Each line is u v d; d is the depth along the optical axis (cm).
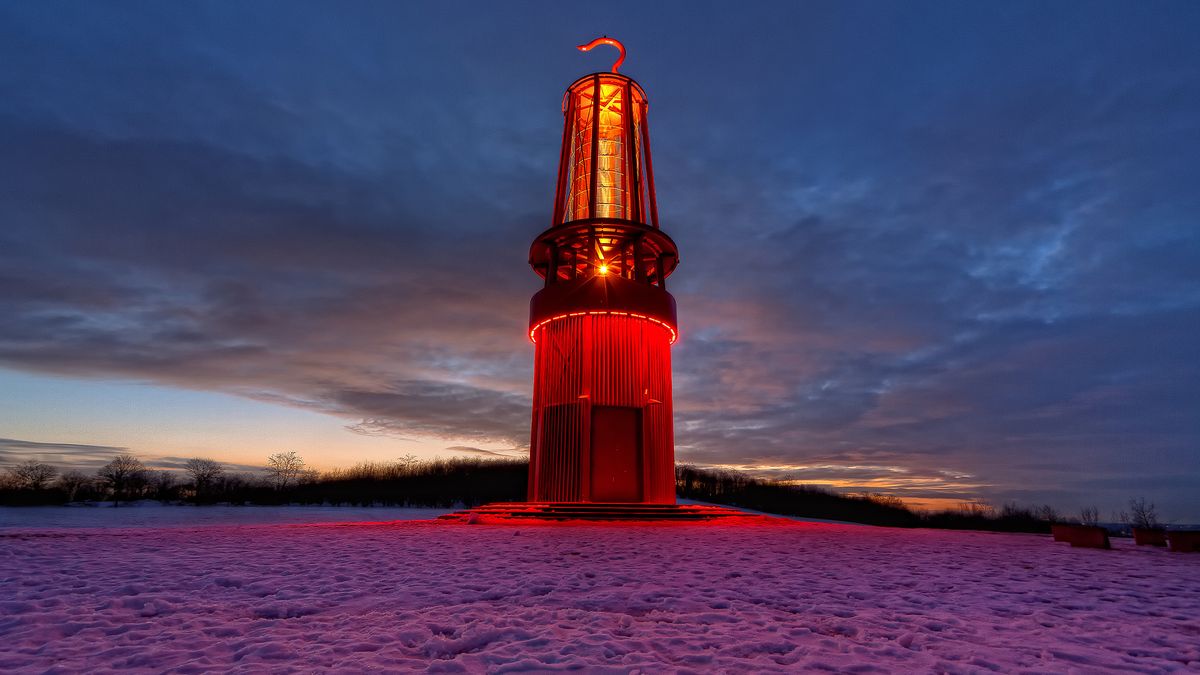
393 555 1005
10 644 466
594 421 1973
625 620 546
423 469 6406
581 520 1742
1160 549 1360
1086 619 586
